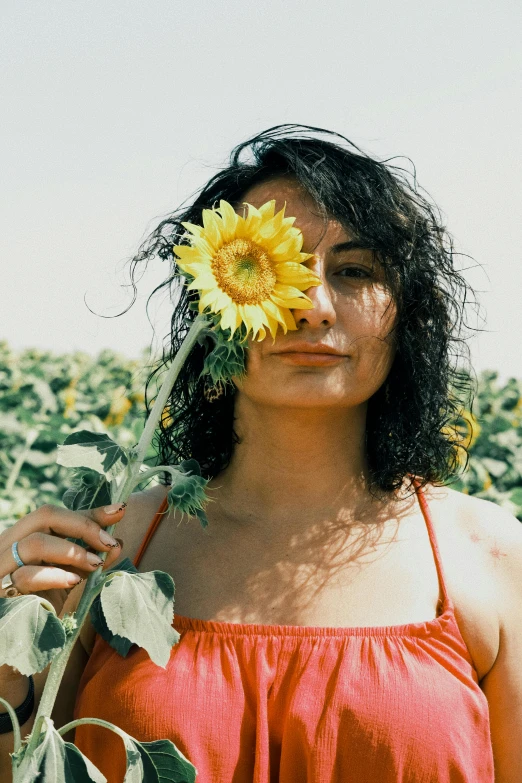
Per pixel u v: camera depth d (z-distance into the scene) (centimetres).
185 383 243
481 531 220
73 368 1475
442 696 197
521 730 206
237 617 208
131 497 235
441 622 205
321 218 209
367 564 213
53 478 804
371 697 195
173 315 248
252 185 223
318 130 228
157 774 181
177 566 219
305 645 201
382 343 211
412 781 192
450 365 245
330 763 193
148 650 175
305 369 205
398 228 218
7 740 207
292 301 193
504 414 1102
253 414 223
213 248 191
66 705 223
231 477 231
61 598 206
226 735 196
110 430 914
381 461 227
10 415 960
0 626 171
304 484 222
